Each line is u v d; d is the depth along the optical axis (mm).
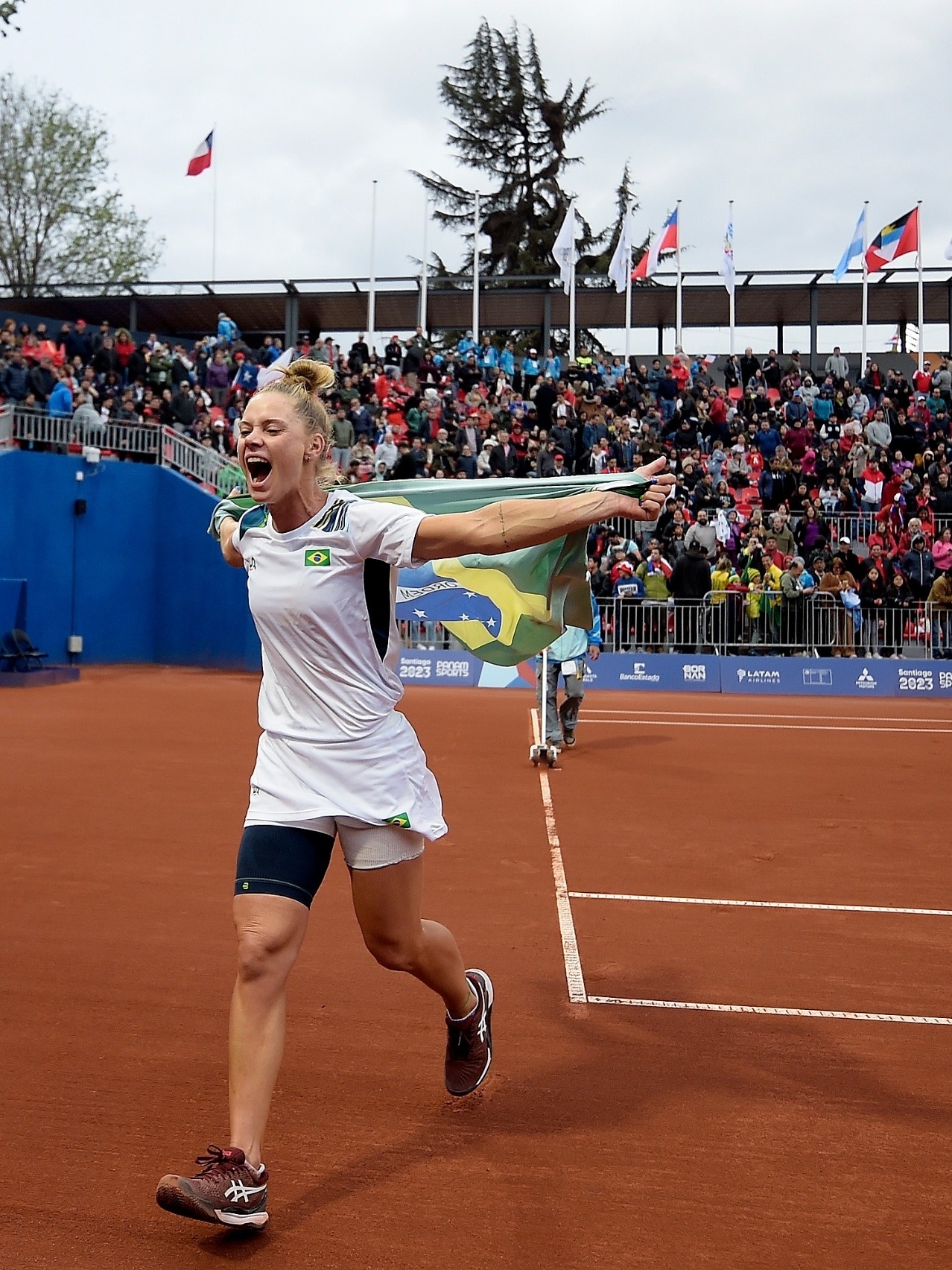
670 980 5258
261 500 3311
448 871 7160
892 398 28766
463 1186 3424
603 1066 4305
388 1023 4648
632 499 3289
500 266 53312
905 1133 3812
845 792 10430
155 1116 3812
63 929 5789
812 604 20969
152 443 24422
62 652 23172
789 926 6137
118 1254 3051
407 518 3312
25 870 6926
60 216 43281
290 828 3381
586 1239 3158
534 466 24094
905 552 22578
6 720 14172
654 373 29125
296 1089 4047
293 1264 3020
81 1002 4824
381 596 3414
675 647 21281
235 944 5613
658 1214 3291
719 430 26328
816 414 27844
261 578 3387
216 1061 4258
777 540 21938
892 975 5383
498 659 4156
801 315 36156
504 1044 4488
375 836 3418
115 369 25688
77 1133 3691
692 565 21062
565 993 5074
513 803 9492
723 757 12516
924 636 21172
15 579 19922
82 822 8281
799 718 16969
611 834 8359
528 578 4047
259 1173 3111
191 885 6668
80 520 23359
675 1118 3889
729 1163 3596
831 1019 4816
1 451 22203
